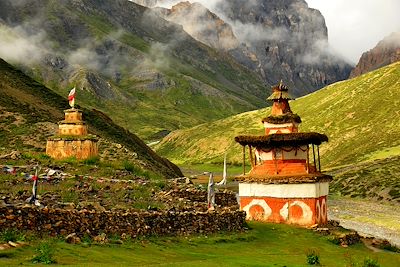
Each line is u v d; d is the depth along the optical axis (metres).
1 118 74.75
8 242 17.33
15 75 101.69
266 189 36.25
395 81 198.25
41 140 67.88
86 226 21.09
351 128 176.62
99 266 16.12
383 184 94.06
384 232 57.56
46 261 15.91
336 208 80.44
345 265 23.80
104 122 95.00
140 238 22.70
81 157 50.28
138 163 58.97
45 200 23.92
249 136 38.16
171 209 27.41
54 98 98.94
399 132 154.00
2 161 42.00
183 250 22.55
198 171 173.25
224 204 39.06
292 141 37.00
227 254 23.23
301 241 30.17
